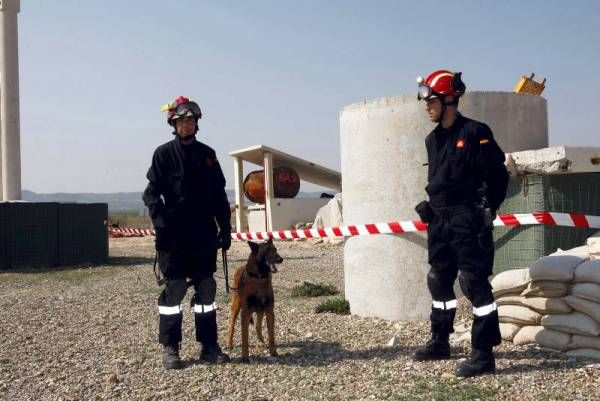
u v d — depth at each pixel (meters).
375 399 4.45
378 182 7.13
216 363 5.70
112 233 26.66
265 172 24.03
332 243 19.59
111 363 5.86
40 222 15.08
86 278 12.76
